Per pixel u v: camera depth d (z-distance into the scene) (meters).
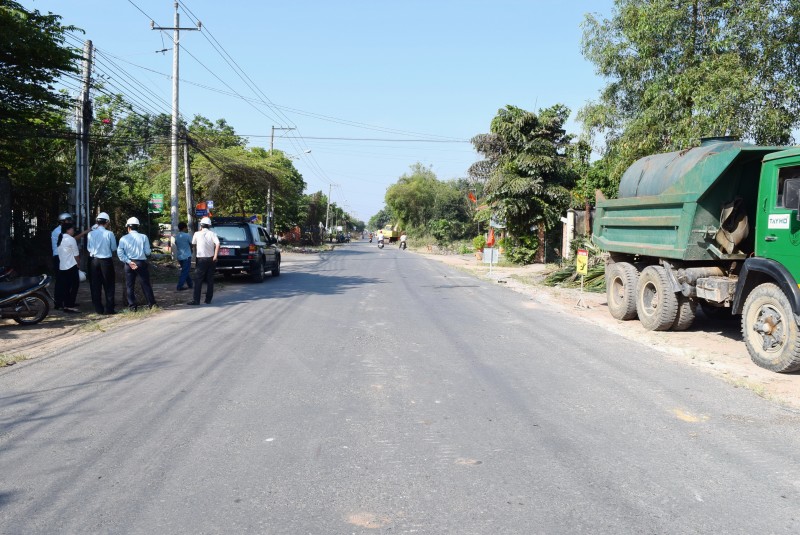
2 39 12.53
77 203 18.33
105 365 7.89
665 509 4.03
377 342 9.56
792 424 5.84
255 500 4.12
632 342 10.15
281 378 7.28
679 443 5.28
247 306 13.75
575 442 5.26
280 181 39.88
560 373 7.72
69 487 4.29
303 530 3.72
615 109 19.19
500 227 32.06
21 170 19.19
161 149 34.22
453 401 6.43
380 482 4.41
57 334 10.11
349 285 19.28
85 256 18.45
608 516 3.93
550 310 13.98
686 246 10.12
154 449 5.00
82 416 5.83
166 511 3.95
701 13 16.75
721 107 14.52
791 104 14.88
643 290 11.58
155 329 10.62
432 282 20.91
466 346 9.35
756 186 9.84
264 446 5.09
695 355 9.03
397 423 5.70
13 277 12.32
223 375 7.40
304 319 11.81
